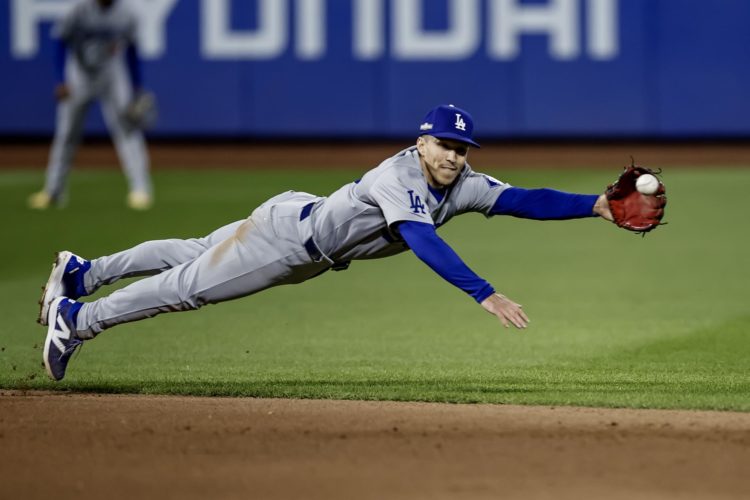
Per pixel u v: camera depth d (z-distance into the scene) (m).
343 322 36.84
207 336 34.31
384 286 44.06
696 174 71.31
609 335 34.31
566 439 20.20
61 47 58.84
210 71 77.25
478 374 27.92
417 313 38.53
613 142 78.38
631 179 21.81
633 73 77.38
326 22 77.12
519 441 20.08
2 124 77.06
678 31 77.06
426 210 21.31
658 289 42.81
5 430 21.08
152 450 19.62
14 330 34.81
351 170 71.69
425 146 21.36
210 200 62.44
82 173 72.44
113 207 60.66
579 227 58.22
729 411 22.84
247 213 58.22
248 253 22.69
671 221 58.91
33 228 55.19
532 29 77.00
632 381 26.73
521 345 32.75
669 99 77.56
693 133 77.88
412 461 18.81
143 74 77.19
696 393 24.83
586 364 29.59
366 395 24.55
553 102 77.50
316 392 24.92
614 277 45.38
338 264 23.16
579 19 76.88
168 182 69.12
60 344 23.94
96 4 57.47
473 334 34.69
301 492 17.25
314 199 22.98
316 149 78.81
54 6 76.06
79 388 25.78
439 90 77.38
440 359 30.45
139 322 36.75
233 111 77.69
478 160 74.62
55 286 24.36
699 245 52.75
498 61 77.12
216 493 17.25
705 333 34.41
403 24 77.00
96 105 79.19
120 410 22.83
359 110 77.81
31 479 18.03
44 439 20.41
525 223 59.59
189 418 22.05
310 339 33.81
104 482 17.84
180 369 28.81
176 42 76.94
